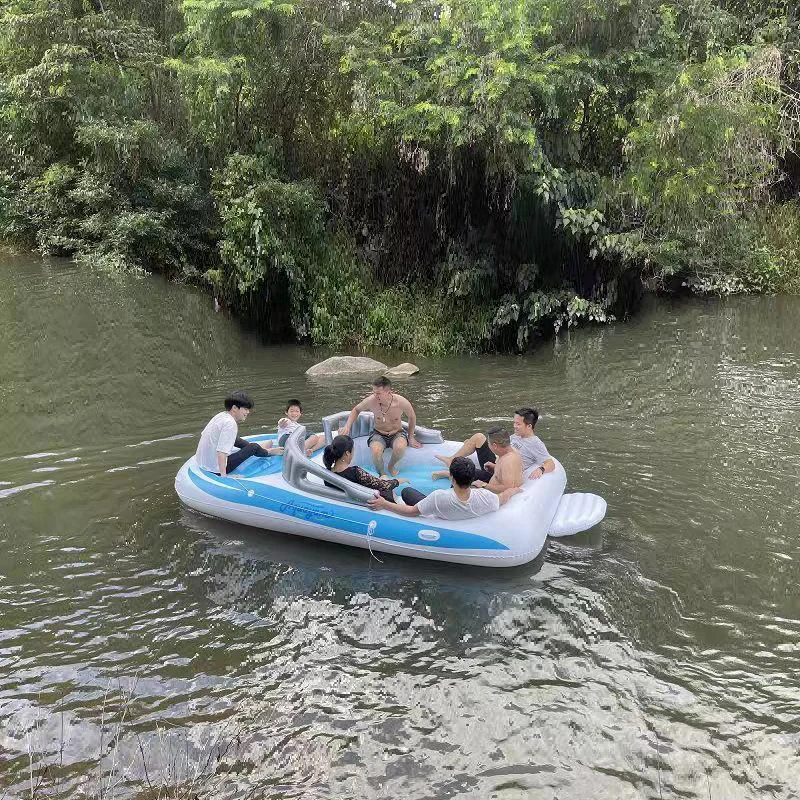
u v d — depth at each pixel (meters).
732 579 5.70
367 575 5.85
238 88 14.66
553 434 9.14
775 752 3.97
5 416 8.85
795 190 19.47
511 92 12.94
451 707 4.35
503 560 5.84
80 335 11.37
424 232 15.88
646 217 14.45
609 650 4.86
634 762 3.92
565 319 14.90
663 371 12.02
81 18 15.31
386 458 7.53
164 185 14.66
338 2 15.12
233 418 6.84
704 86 13.22
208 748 4.02
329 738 4.11
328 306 15.12
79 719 4.22
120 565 5.93
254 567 5.95
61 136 14.92
